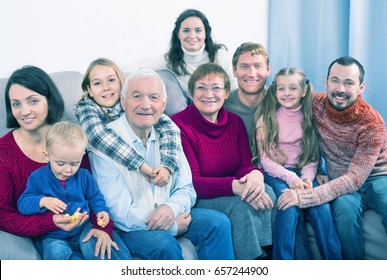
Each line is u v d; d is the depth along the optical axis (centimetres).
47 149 141
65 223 138
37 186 142
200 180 164
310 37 215
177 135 163
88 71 164
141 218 148
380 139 166
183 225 152
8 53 188
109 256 139
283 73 175
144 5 203
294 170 177
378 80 208
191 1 209
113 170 151
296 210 160
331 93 168
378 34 206
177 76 193
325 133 174
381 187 163
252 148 180
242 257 157
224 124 173
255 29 219
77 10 195
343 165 173
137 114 152
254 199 159
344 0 211
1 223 138
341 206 159
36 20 190
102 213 143
